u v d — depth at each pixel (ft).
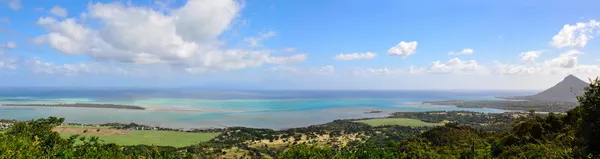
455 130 156.87
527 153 83.92
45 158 42.80
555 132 93.56
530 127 103.19
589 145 40.34
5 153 37.29
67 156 46.55
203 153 197.16
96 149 52.31
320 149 61.67
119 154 54.75
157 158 60.08
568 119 92.58
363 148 64.54
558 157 53.98
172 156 62.59
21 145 41.34
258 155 198.90
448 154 116.78
